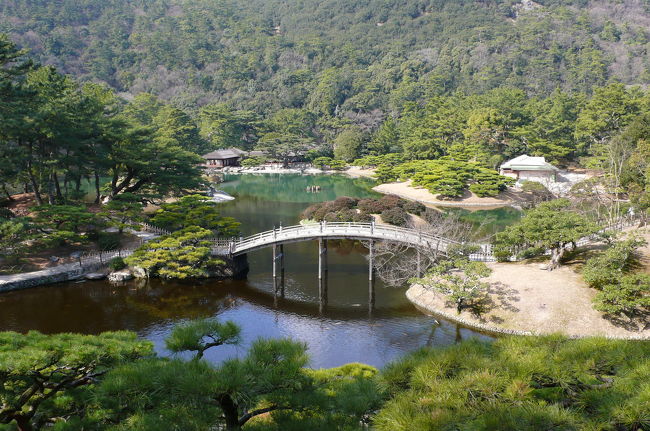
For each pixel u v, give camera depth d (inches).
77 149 1792.6
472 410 291.4
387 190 3228.3
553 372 329.1
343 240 1955.0
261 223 2279.8
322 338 1071.6
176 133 4156.0
